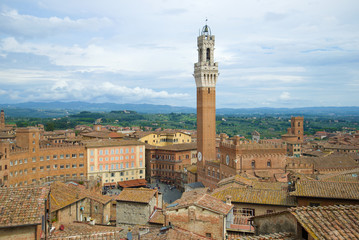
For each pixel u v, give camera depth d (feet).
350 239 87.61
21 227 101.55
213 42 620.08
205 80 605.31
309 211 102.63
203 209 151.94
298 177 229.66
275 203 202.18
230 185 261.85
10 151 567.18
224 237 150.82
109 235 125.49
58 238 121.70
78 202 239.50
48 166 639.35
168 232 134.00
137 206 256.73
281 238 105.60
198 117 617.21
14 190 113.91
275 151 476.95
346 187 196.03
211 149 609.01
